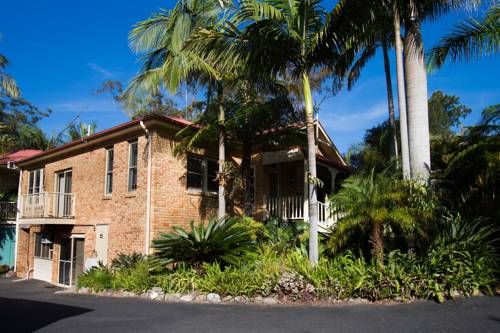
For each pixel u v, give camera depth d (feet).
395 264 28.14
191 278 32.91
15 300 35.29
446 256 28.19
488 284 27.32
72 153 57.31
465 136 46.24
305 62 33.91
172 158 46.73
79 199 54.34
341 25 32.22
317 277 28.84
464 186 38.73
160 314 25.46
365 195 29.22
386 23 41.96
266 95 46.34
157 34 45.32
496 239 30.04
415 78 35.83
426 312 23.25
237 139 48.34
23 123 117.39
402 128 35.32
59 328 22.09
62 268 56.24
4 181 77.77
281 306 26.99
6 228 71.87
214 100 45.83
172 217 45.60
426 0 38.14
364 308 25.09
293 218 50.19
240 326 21.66
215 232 35.24
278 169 59.47
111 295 35.99
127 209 46.57
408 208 28.84
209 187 51.26
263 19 31.89
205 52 34.71
